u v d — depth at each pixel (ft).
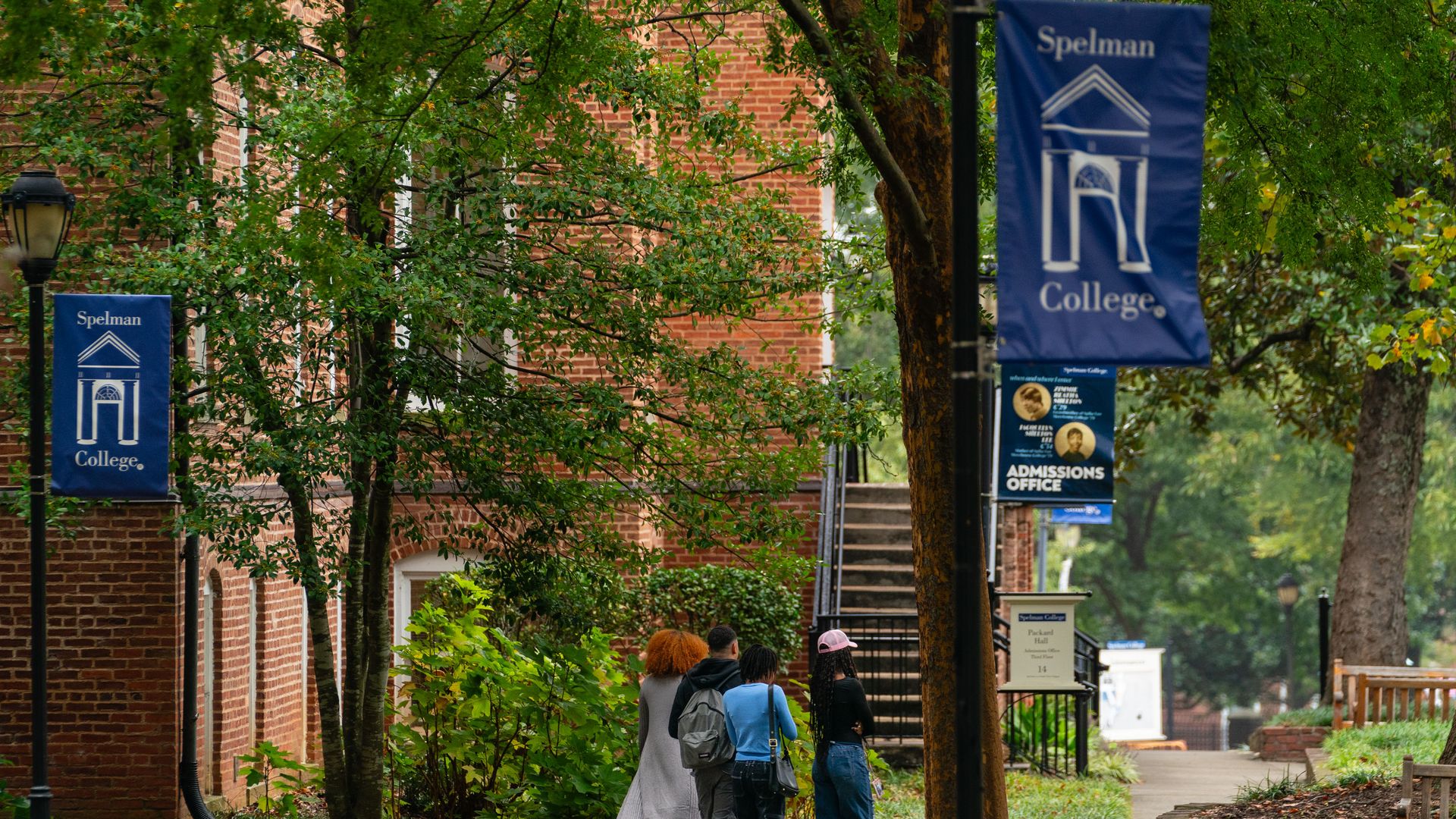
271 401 93.15
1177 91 56.03
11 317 103.55
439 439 101.45
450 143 98.48
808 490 168.14
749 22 167.02
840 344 378.94
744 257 106.01
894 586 165.48
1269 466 415.23
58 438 88.63
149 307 89.30
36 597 88.94
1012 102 55.52
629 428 110.52
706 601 148.56
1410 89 98.12
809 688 122.52
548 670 110.11
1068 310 55.31
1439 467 367.25
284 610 136.67
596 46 93.97
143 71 97.86
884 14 96.07
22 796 113.09
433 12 86.89
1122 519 468.34
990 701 87.81
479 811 111.65
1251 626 477.77
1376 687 172.65
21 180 88.43
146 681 113.60
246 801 126.00
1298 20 93.61
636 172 103.76
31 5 76.43
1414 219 137.39
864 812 95.04
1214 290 201.16
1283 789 126.11
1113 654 273.54
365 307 89.86
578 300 101.60
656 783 98.99
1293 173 98.94
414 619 112.78
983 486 158.92
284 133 91.66
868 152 81.30
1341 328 189.37
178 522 92.73
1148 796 142.82
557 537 108.99
